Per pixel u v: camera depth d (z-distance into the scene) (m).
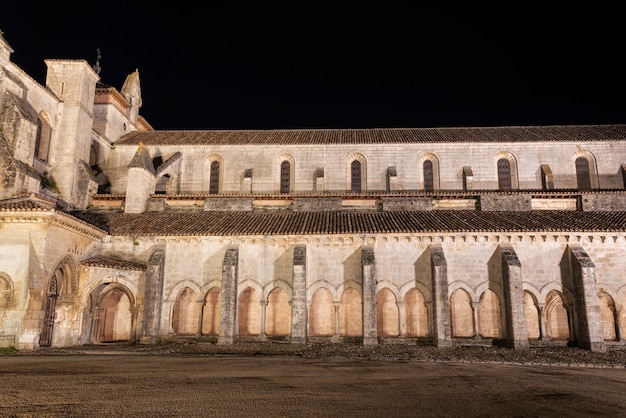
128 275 29.28
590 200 34.78
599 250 29.45
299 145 42.28
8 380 14.11
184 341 29.33
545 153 40.81
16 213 24.78
